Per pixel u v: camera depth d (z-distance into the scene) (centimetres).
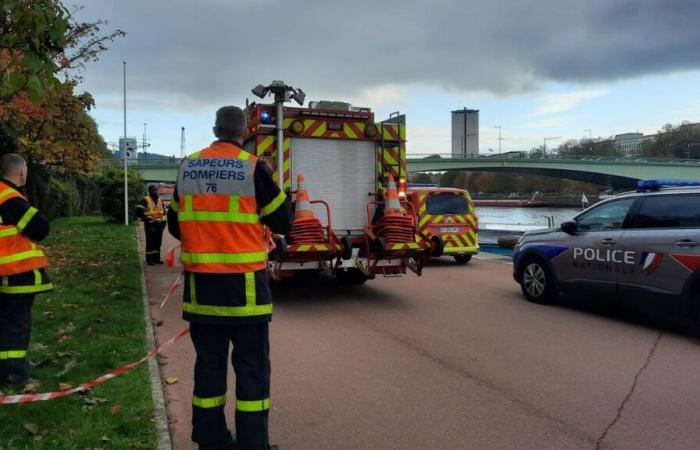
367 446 395
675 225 692
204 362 335
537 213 4594
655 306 701
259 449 329
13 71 503
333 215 896
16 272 460
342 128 895
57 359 538
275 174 859
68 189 3084
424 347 636
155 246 1290
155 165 5144
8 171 477
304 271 846
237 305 326
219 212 330
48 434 381
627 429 422
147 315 738
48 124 1959
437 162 6819
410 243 842
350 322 755
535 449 391
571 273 815
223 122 352
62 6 480
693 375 542
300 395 490
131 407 429
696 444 398
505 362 582
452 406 466
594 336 684
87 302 789
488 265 1355
